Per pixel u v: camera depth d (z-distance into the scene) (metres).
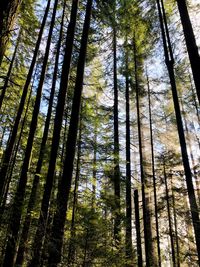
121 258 8.14
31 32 14.21
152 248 14.62
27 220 6.12
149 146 20.81
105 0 9.96
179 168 18.64
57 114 8.30
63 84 8.53
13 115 15.58
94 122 14.82
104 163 12.99
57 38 14.35
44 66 11.63
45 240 6.03
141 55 15.04
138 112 16.84
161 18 11.87
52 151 7.98
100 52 15.16
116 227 9.77
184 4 8.66
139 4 11.59
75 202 10.33
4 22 2.97
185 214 16.95
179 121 11.13
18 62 14.55
